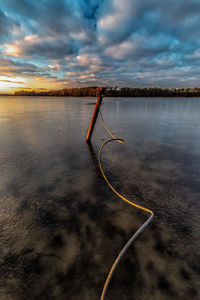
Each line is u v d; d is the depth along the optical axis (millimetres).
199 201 2713
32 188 3119
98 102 5750
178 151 5371
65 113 16938
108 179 3508
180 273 1515
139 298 1314
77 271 1545
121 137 7375
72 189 3098
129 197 2842
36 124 10586
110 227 2127
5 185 3225
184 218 2301
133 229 2098
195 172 3826
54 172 3846
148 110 20938
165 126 10055
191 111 19953
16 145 6035
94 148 5738
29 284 1433
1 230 2057
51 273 1525
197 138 7086
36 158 4746
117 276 1489
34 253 1733
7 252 1745
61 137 7348
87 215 2363
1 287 1413
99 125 10414
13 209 2480
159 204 2637
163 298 1312
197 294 1344
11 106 27625
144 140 6816
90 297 1334
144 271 1533
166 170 3943
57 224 2170
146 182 3373
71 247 1812
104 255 1721
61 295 1348
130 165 4250
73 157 4855
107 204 2635
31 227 2109
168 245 1838
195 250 1773
